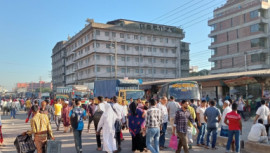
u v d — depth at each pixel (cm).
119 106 859
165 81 3744
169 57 7494
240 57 5600
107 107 801
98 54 6444
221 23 6144
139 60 7000
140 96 2388
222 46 6081
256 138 884
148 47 7175
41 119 664
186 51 8431
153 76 7194
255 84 2538
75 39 7538
